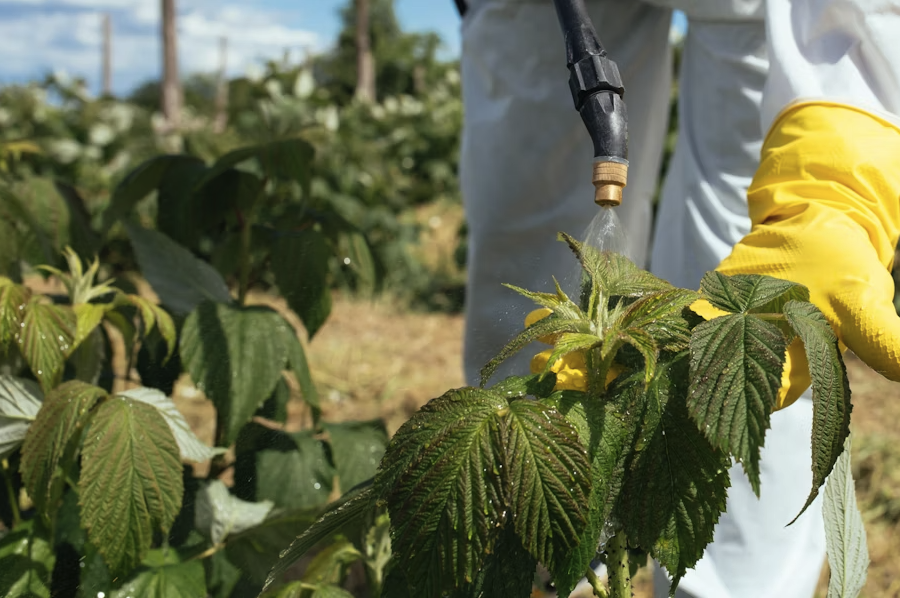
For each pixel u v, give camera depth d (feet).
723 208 5.16
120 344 12.66
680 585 4.75
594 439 2.32
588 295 2.77
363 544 4.40
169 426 3.72
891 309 2.73
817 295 2.86
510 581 2.48
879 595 6.73
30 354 3.83
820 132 3.34
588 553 2.22
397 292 19.81
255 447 5.06
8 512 4.66
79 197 5.61
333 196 20.85
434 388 12.80
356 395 12.32
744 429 2.09
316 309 5.35
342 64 79.41
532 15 6.32
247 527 4.48
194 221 5.57
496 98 6.65
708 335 2.25
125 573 3.36
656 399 2.35
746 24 5.01
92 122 30.40
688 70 5.69
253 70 16.83
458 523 2.17
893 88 3.58
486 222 6.79
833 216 3.03
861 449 9.42
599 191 2.68
